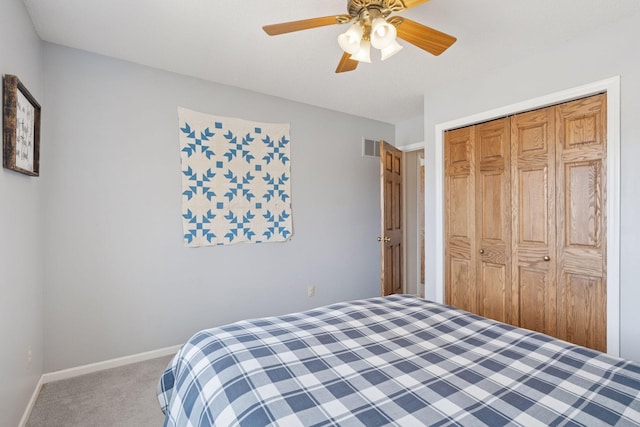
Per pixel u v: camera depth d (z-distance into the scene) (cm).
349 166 383
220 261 292
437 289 301
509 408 91
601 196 206
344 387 101
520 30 204
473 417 87
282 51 231
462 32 206
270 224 321
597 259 207
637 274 188
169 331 268
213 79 282
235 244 301
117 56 241
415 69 260
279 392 97
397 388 101
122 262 248
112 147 243
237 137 300
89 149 235
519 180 248
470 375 109
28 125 183
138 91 253
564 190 224
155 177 261
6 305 154
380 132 412
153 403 200
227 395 98
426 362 119
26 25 184
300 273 344
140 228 255
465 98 279
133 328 253
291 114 336
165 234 265
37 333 207
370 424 84
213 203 287
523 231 246
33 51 199
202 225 281
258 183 313
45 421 181
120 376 231
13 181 164
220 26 200
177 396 117
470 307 280
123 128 247
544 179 234
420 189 458
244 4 178
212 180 287
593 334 208
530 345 133
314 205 354
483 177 272
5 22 153
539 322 237
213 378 108
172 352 268
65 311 227
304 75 273
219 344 129
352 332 146
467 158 282
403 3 142
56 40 218
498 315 261
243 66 256
